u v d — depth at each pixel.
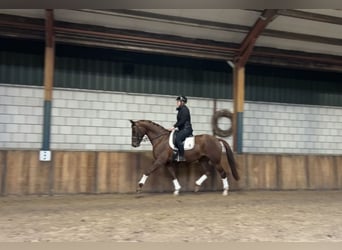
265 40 9.49
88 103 8.95
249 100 10.21
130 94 9.27
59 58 8.79
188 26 8.81
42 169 8.02
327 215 6.33
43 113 8.41
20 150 7.95
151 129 8.27
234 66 9.63
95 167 8.39
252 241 4.61
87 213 6.11
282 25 9.01
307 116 10.73
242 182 9.40
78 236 4.65
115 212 6.22
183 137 8.07
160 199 7.77
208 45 9.28
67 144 8.77
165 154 8.09
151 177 8.73
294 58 10.02
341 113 11.01
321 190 9.98
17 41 8.54
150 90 9.45
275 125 10.40
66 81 8.81
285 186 9.75
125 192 8.52
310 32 9.35
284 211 6.63
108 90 9.11
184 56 9.28
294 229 5.27
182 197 8.10
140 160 8.75
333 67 10.48
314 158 10.18
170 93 9.60
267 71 10.44
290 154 10.10
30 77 8.59
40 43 8.68
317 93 10.91
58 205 6.87
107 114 9.08
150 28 8.79
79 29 8.34
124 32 8.71
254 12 8.44
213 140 8.39
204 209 6.65
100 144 9.01
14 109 8.47
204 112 9.85
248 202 7.57
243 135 10.09
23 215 5.89
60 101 8.75
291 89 10.65
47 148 8.16
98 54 9.06
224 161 9.36
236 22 8.80
